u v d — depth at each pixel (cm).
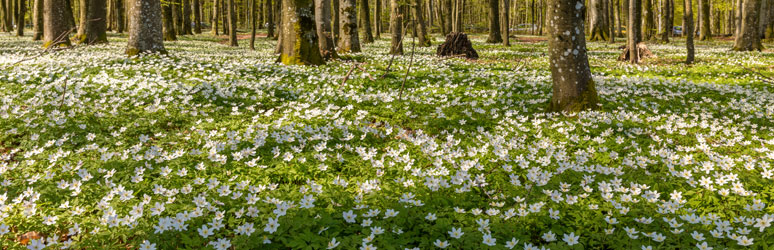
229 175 546
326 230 405
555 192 458
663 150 618
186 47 2459
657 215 428
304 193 475
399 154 636
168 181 512
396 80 1238
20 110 797
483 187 504
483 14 7525
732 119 860
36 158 599
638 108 929
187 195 482
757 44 2523
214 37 3934
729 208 450
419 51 2431
